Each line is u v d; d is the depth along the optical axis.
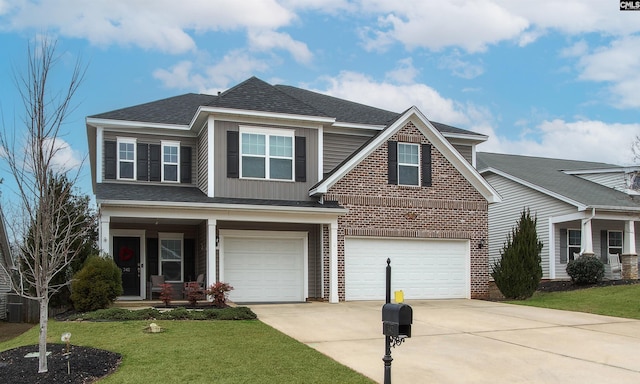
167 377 8.56
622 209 24.16
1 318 22.19
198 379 8.46
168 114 21.69
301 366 9.29
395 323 7.32
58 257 9.70
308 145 20.28
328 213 18.94
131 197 17.53
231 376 8.63
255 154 19.58
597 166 32.88
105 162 20.33
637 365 9.93
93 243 16.47
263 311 15.99
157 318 13.61
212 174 18.92
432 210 20.78
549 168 30.91
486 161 30.53
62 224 14.87
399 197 20.38
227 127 19.31
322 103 24.11
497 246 28.80
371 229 19.84
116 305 16.81
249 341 11.13
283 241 19.75
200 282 18.47
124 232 20.45
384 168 20.27
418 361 10.02
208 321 13.49
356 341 11.65
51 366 9.34
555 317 15.38
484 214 21.59
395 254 20.27
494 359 10.29
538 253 20.36
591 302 17.91
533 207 26.86
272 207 18.16
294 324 13.60
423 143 20.91
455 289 20.97
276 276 19.55
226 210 17.98
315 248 19.94
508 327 13.69
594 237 27.09
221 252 18.86
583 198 24.83
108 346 10.59
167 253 20.92
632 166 26.81
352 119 21.98
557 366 9.83
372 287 19.81
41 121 9.55
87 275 15.06
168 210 17.42
